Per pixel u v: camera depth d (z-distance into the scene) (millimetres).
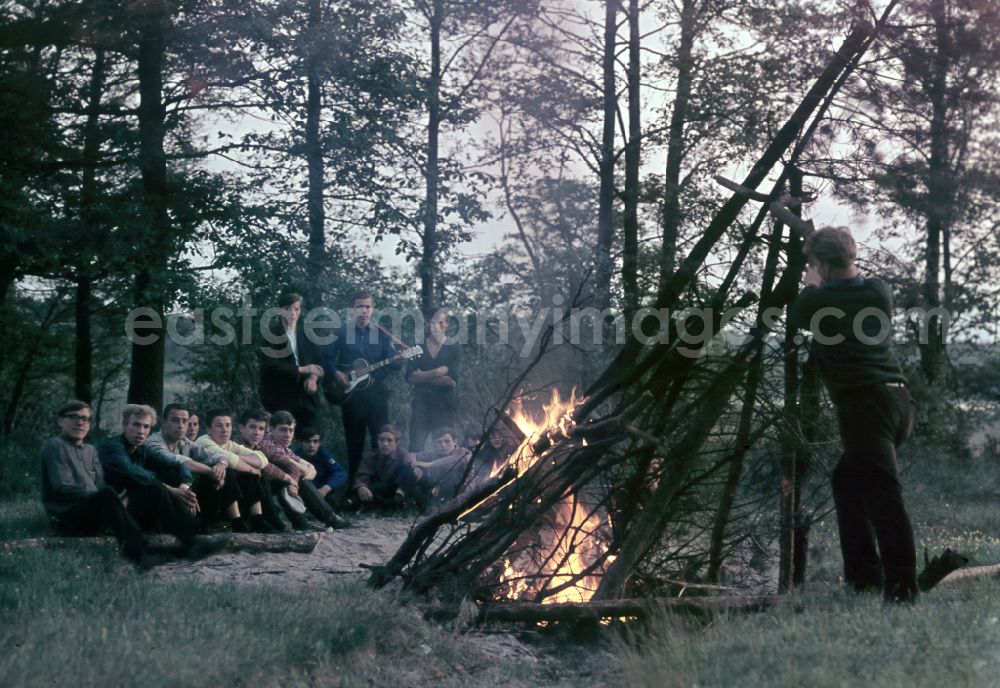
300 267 15852
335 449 14680
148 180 15734
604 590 5672
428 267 18094
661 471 5852
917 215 14352
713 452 5918
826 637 4395
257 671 4387
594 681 4785
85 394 20031
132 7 13859
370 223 16656
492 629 5520
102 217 14914
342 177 16203
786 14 15828
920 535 8758
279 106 15398
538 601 5797
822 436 5988
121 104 16047
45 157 15992
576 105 19188
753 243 6188
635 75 18594
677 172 18422
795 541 6117
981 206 15719
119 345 22266
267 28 14609
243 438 9086
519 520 5723
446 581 5707
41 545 6973
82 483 7531
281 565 7457
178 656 4293
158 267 14727
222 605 5477
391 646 5051
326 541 8570
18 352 18781
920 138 12500
